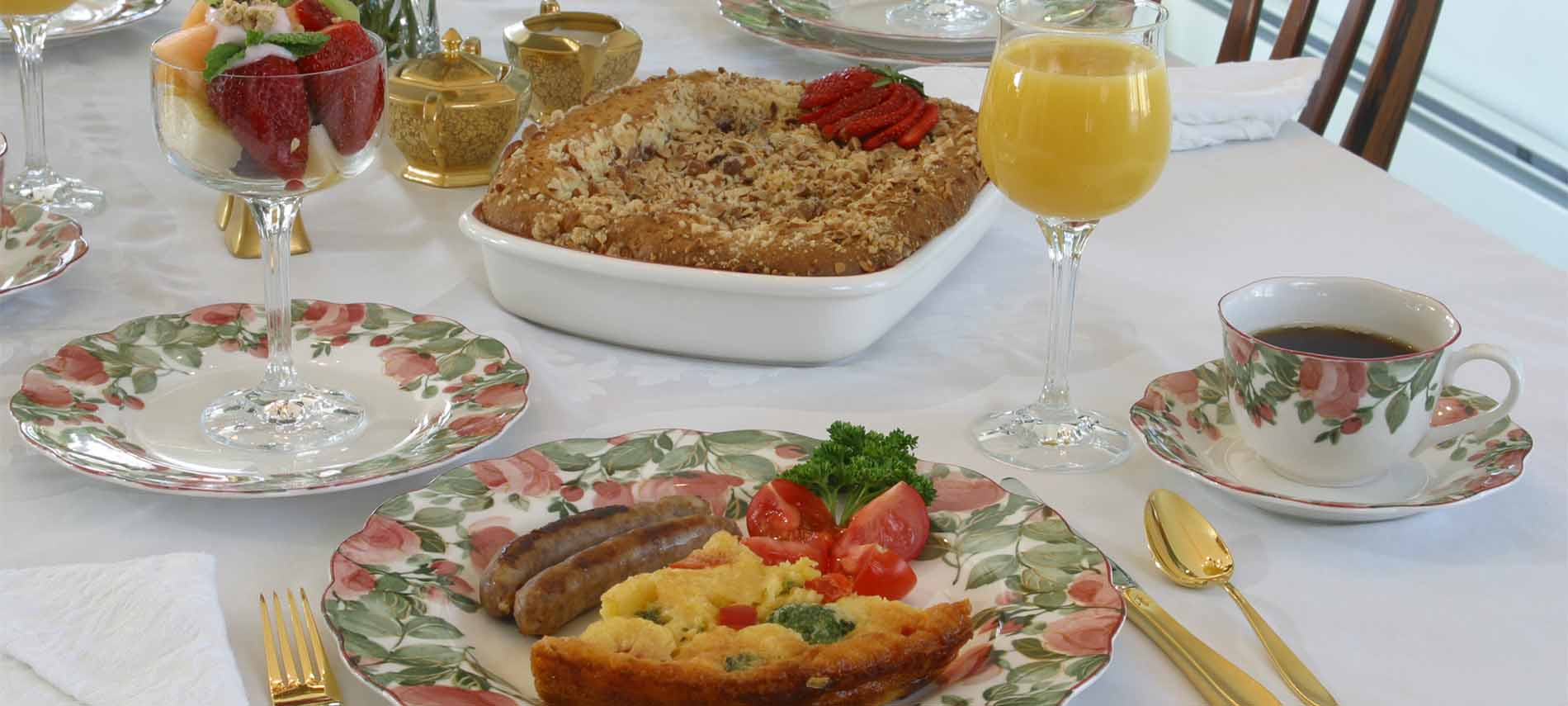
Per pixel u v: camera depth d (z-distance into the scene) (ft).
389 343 3.76
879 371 3.80
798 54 6.26
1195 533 2.97
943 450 3.38
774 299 3.64
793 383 3.72
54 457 3.04
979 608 2.67
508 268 3.93
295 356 3.71
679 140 4.71
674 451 3.11
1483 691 2.56
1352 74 11.97
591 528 2.70
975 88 5.31
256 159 3.15
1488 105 10.57
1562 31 9.69
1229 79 5.64
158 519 3.01
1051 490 3.21
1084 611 2.56
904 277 3.70
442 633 2.51
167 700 2.33
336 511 3.06
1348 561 2.95
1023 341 3.99
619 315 3.82
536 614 2.48
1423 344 3.25
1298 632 2.71
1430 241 4.70
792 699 2.28
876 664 2.29
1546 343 4.00
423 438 3.31
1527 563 2.95
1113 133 3.15
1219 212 4.91
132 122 5.52
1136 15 3.29
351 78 3.15
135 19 6.42
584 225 3.87
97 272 4.27
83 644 2.45
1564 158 9.85
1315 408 3.04
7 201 4.35
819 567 2.71
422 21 5.65
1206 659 2.56
